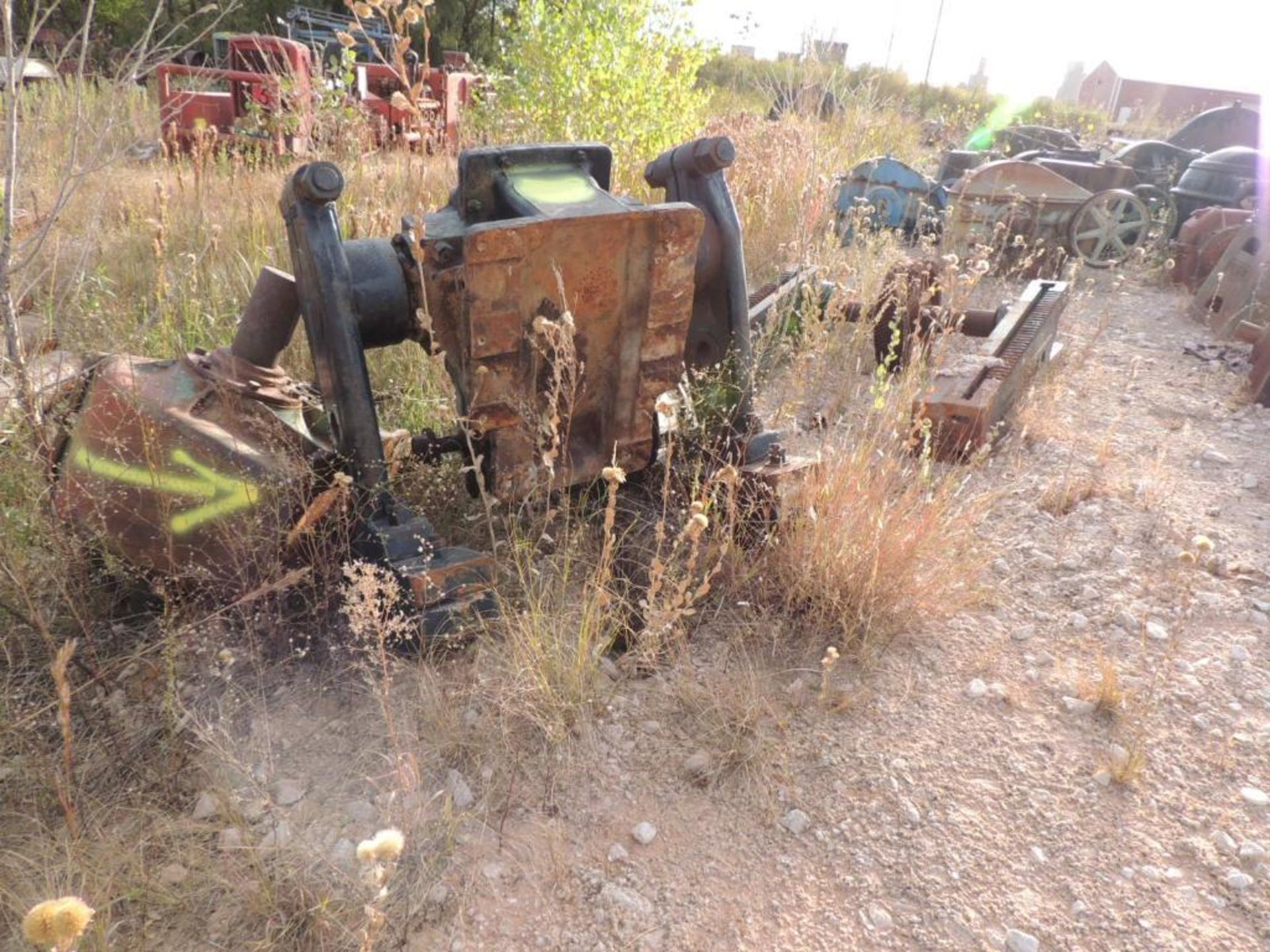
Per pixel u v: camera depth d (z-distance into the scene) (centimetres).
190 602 296
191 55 1271
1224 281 699
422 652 281
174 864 228
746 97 1802
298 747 267
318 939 214
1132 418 530
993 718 294
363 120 770
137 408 290
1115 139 1472
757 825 254
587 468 317
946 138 1639
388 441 320
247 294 525
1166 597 356
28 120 478
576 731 277
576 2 800
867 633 312
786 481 332
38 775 241
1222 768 278
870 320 536
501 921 224
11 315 295
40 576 291
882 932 226
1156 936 226
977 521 371
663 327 301
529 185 298
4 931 207
